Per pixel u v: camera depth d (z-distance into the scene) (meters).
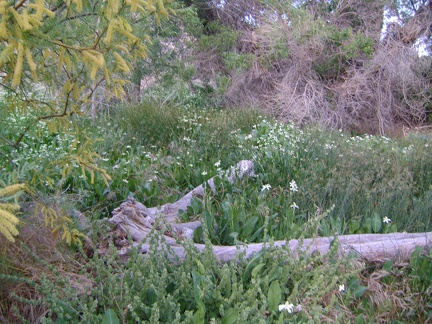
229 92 10.29
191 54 10.55
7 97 2.76
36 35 1.60
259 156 5.50
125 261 3.06
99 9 1.91
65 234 2.59
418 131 9.61
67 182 4.32
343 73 10.73
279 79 10.45
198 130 6.39
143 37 2.28
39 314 2.51
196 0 10.95
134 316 2.28
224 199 4.32
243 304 2.31
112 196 4.32
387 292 3.09
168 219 4.08
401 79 10.54
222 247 3.27
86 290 2.47
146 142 6.44
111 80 2.12
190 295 2.50
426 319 2.94
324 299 2.84
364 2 11.24
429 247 3.40
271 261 2.86
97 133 5.95
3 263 2.52
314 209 4.09
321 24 10.29
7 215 1.51
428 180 4.92
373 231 3.93
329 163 5.29
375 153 5.62
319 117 9.74
